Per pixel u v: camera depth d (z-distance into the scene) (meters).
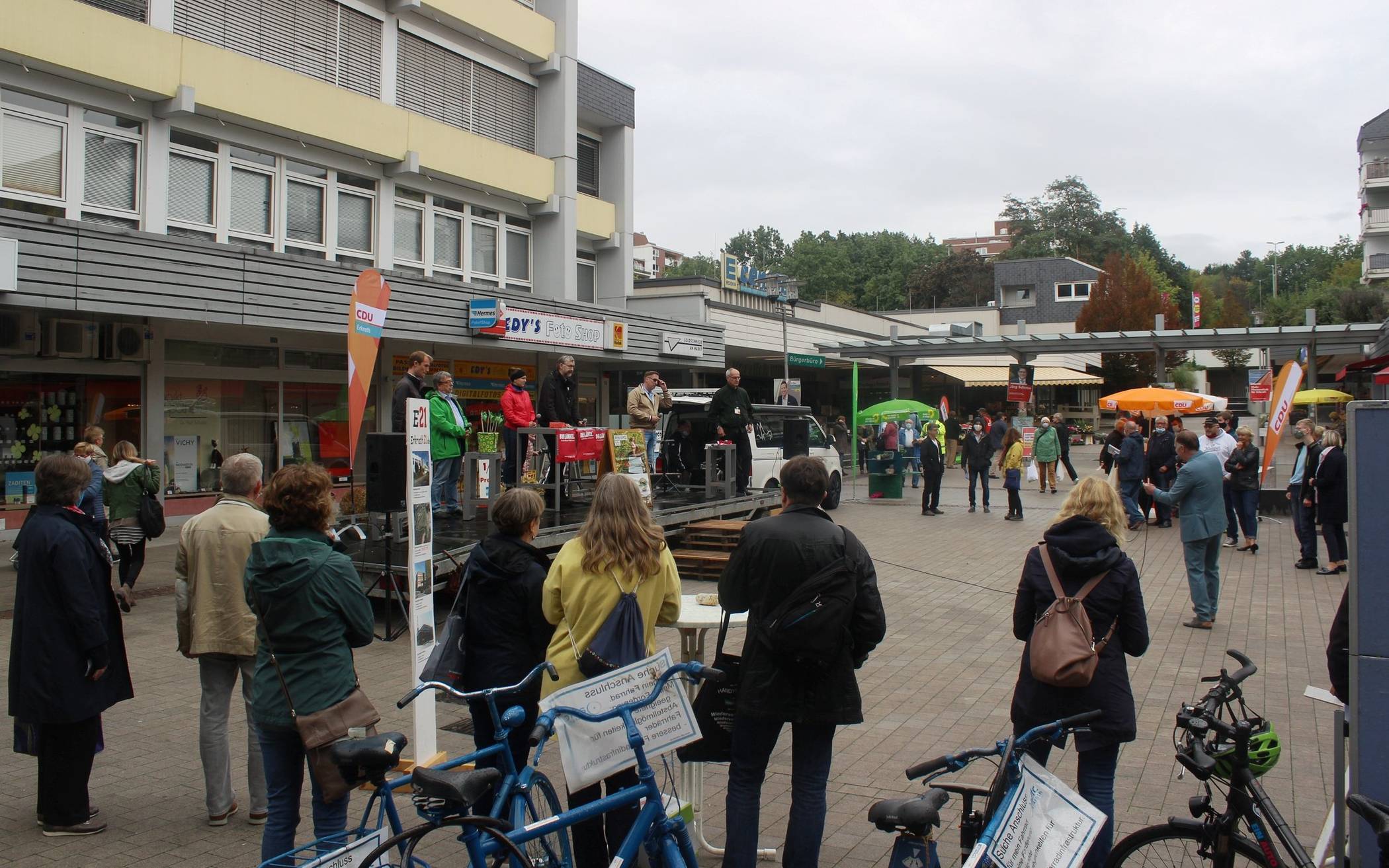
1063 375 44.00
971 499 20.80
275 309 14.40
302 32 16.83
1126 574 4.21
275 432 17.14
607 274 25.14
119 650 5.02
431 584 5.97
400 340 17.75
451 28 19.95
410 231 19.23
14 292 11.31
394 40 18.62
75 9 13.16
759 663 4.10
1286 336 27.86
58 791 4.88
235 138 15.71
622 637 4.19
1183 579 12.59
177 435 15.58
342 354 18.25
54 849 4.78
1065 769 5.74
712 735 4.37
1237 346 28.67
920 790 5.58
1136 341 28.97
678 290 26.88
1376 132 59.12
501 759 4.05
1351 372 27.33
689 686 5.17
